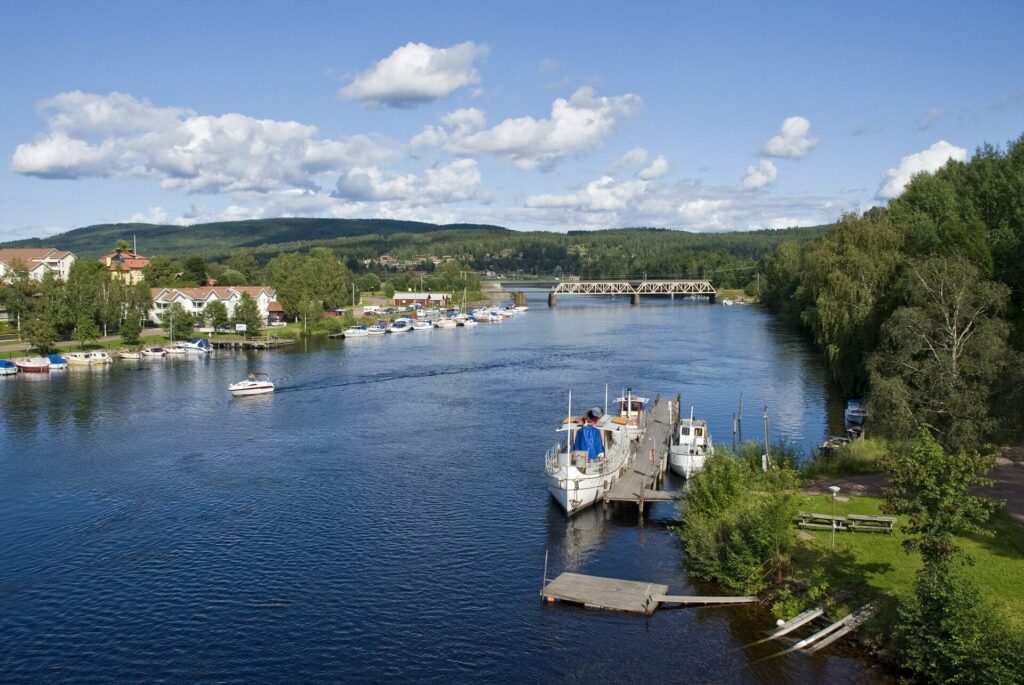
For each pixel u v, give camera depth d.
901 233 99.38
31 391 113.69
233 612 44.00
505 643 40.47
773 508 46.78
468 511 60.25
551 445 80.25
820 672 36.56
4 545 53.59
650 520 58.47
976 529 37.44
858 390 96.00
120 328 174.12
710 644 39.72
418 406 101.88
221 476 69.75
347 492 64.94
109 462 74.31
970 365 60.72
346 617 43.38
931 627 34.59
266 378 119.69
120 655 39.62
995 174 98.31
